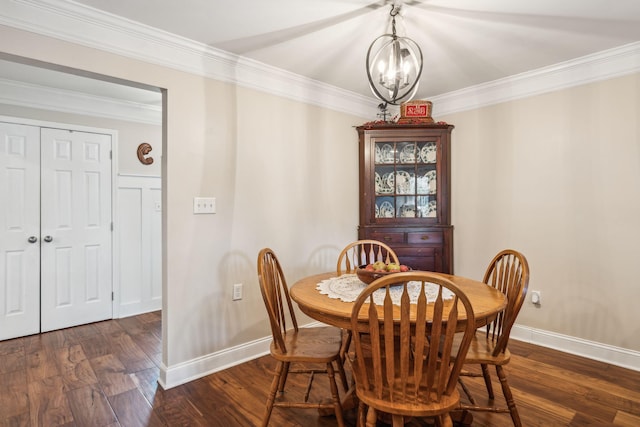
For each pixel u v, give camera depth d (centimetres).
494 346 178
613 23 202
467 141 321
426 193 325
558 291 269
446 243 316
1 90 292
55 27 178
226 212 248
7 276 297
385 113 325
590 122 253
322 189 314
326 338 188
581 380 220
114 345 283
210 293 239
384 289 181
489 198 307
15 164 301
